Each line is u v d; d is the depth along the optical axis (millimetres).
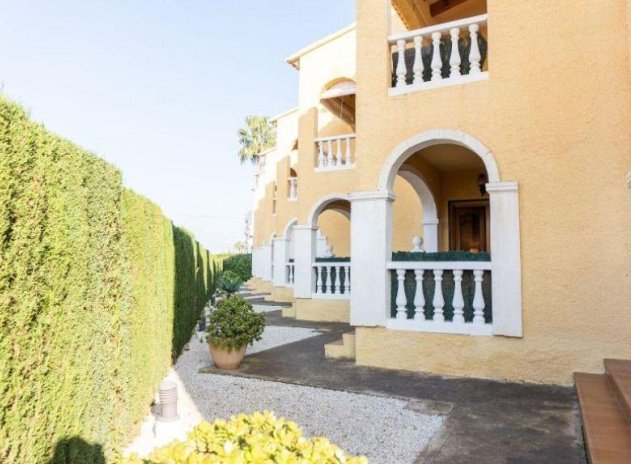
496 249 6449
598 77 6090
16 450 2221
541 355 6121
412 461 3840
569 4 6336
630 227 5758
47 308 2562
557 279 6098
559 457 3830
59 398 2682
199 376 6953
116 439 3793
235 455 1765
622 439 3607
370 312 7285
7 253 2197
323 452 1961
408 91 7340
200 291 14391
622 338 5727
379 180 7414
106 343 3562
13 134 2266
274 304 19266
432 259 7188
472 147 6766
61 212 2744
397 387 6039
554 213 6188
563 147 6207
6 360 2160
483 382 6219
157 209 5953
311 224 13961
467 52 7504
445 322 6777
